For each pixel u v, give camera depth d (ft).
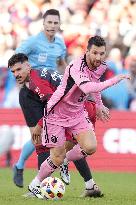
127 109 159.94
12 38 183.73
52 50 93.81
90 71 65.67
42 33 93.76
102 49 63.36
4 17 189.16
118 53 172.14
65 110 69.15
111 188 95.04
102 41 63.36
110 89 159.02
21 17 189.37
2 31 185.37
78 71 64.75
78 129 69.51
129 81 160.25
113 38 179.01
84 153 73.51
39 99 82.99
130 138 139.33
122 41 178.50
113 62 165.17
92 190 75.92
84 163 75.61
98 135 140.15
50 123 70.03
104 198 74.84
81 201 69.00
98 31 181.16
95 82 63.21
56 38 95.04
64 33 179.52
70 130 70.54
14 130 140.87
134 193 86.07
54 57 94.32
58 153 70.33
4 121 141.38
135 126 139.23
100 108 76.79
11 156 140.77
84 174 75.87
